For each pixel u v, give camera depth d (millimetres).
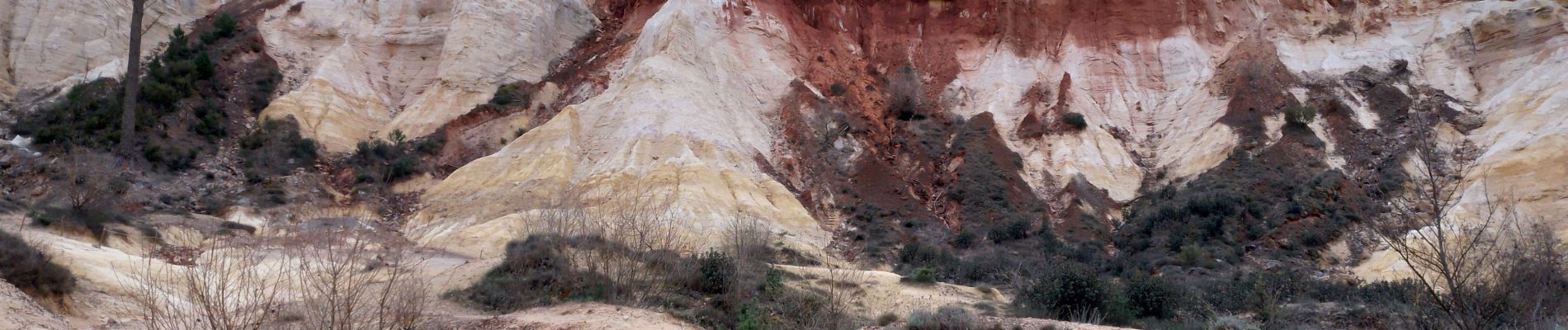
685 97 46156
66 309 17156
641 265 21812
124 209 31578
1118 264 35781
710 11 54688
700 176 38750
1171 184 45500
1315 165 43531
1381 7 58594
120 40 52031
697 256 24578
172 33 55000
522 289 20109
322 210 34938
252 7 58062
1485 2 56031
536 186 39844
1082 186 44844
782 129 48719
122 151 38531
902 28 59188
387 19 57219
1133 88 54719
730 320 18812
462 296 19484
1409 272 29312
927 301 23781
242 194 38531
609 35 61844
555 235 22922
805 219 39438
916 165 46375
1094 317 21641
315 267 18219
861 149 46688
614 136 44406
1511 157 38469
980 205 42094
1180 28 56844
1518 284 13625
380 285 17781
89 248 22531
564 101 52719
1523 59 49969
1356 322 18922
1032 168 47125
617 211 26531
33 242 19844
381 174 43531
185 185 38656
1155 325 21109
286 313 15641
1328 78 52594
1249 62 52719
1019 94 53750
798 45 55875
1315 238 36656
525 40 56031
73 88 44812
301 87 49719
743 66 52938
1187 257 34875
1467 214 31016
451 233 34562
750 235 25500
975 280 32062
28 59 48125
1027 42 57531
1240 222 38469
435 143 46812
